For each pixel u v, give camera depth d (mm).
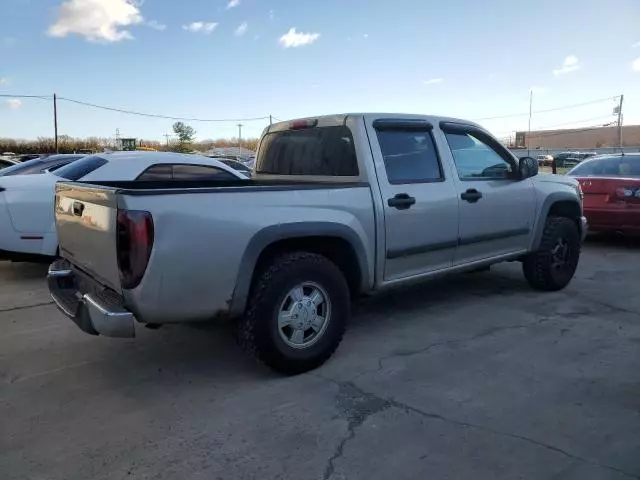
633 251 9031
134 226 3262
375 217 4426
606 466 2828
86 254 3840
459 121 5359
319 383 3877
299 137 5199
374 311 5547
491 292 6270
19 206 6445
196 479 2764
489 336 4801
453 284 6648
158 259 3318
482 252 5465
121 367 4203
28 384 3900
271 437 3156
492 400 3578
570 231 6250
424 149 4957
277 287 3791
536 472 2783
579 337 4758
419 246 4789
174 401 3625
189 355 4438
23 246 6512
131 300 3369
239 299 3662
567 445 3033
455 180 5113
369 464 2877
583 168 9742
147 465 2887
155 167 7406
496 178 5570
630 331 4910
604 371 4031
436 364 4184
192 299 3492
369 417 3375
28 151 61344
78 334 4941
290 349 3910
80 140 67062
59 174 6871
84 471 2832
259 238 3701
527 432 3174
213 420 3361
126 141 58969
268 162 5578
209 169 7828
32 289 6535
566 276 6316
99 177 6980
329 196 4137
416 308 5648
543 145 102312
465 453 2963
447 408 3477
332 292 4074
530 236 5949
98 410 3506
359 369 4105
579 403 3527
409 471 2809
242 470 2836
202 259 3475
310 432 3207
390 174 4641
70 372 4109
